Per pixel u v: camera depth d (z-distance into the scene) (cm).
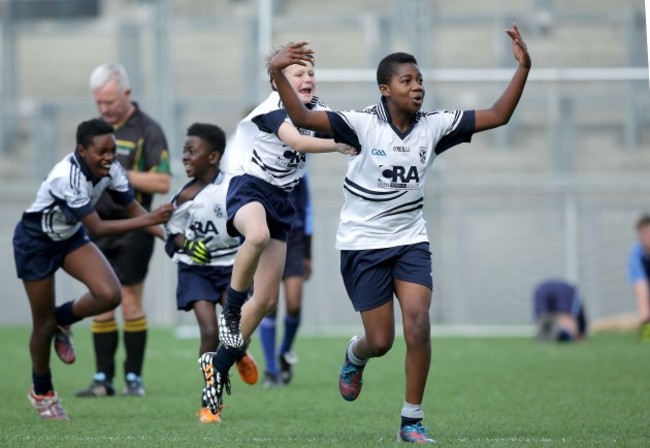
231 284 2270
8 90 7038
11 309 6406
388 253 2138
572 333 5169
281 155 2289
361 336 2242
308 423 2486
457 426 2406
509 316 6038
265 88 5912
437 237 5909
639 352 4556
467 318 6056
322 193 6153
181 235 2738
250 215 2253
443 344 5153
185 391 3259
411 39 5722
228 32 7844
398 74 2088
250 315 2344
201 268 2719
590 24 6750
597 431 2284
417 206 2158
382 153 2112
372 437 2220
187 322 5994
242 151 2338
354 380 2314
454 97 5988
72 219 2503
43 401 2558
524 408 2747
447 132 2150
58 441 2133
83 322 6444
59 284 6072
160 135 3212
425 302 2114
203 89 7588
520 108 6266
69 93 8181
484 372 3766
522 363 4109
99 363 3139
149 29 7081
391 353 4619
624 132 6347
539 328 5212
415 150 2122
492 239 6066
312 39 6856
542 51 6725
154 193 3181
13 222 6431
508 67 6656
